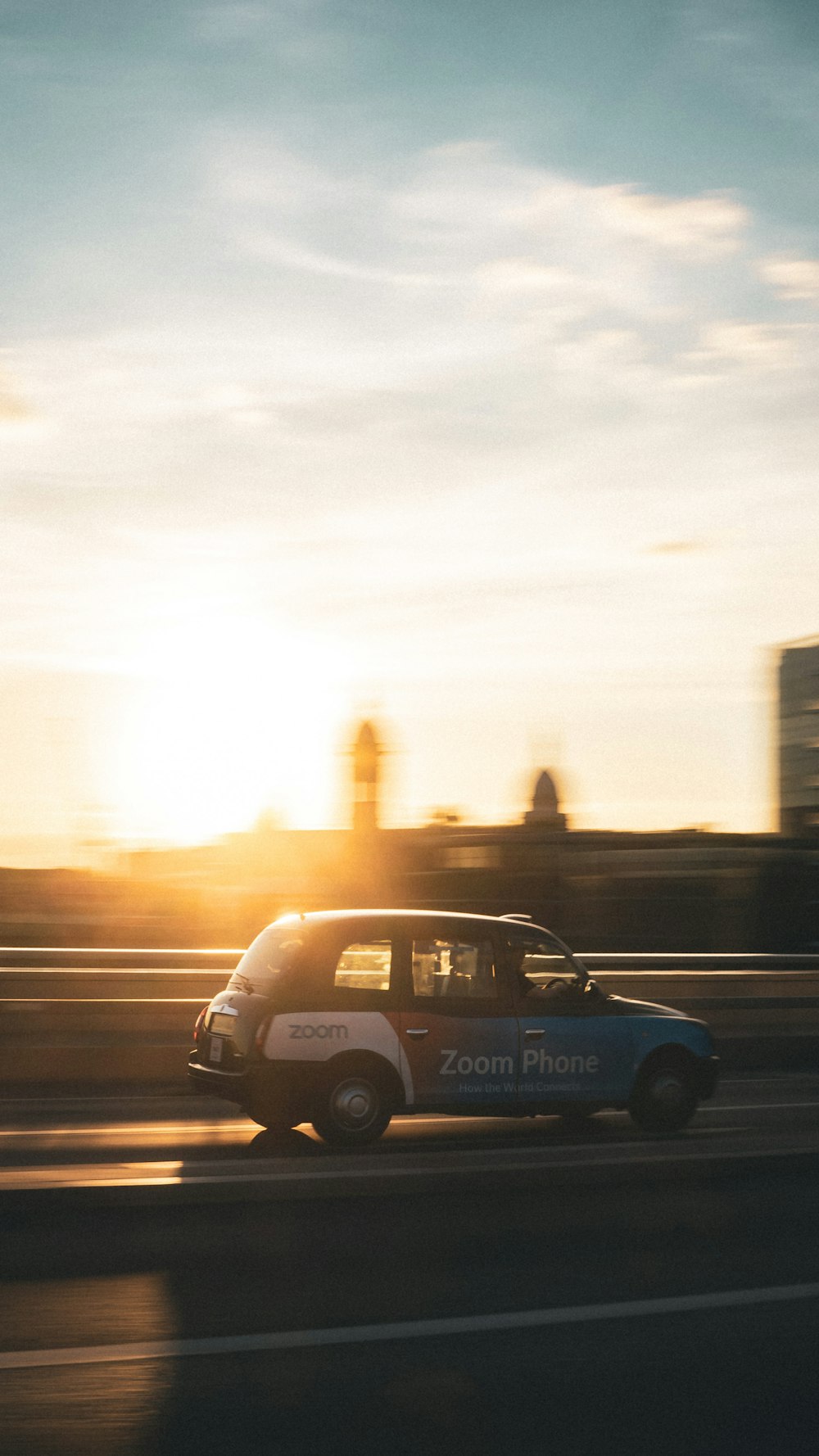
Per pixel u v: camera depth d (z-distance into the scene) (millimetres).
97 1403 4809
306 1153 9898
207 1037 10719
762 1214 8070
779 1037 17797
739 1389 5062
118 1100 12711
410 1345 5496
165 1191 8047
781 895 40000
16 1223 7539
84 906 50844
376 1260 6840
